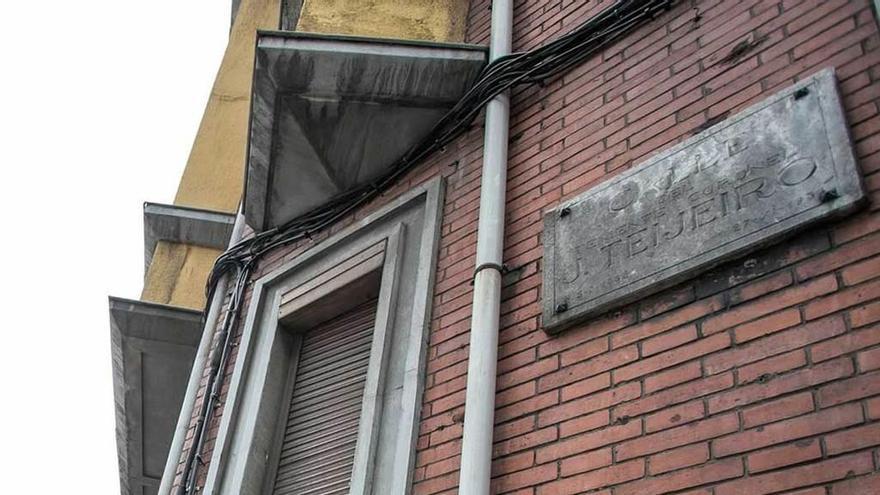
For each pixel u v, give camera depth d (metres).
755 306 2.96
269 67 5.04
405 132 5.23
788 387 2.73
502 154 4.41
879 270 2.71
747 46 3.58
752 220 3.09
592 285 3.52
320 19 5.79
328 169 5.49
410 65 4.93
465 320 4.09
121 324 6.84
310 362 5.29
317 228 5.67
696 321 3.11
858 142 2.98
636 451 3.01
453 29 5.57
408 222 4.98
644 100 3.91
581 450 3.19
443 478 3.64
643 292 3.32
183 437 5.46
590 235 3.68
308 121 5.26
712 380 2.94
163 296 7.17
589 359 3.39
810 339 2.76
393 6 5.81
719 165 3.33
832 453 2.53
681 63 3.84
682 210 3.37
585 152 4.04
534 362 3.60
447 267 4.43
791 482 2.57
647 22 4.17
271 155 5.49
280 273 5.68
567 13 4.77
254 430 4.96
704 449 2.83
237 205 7.65
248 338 5.48
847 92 3.11
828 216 2.88
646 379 3.14
